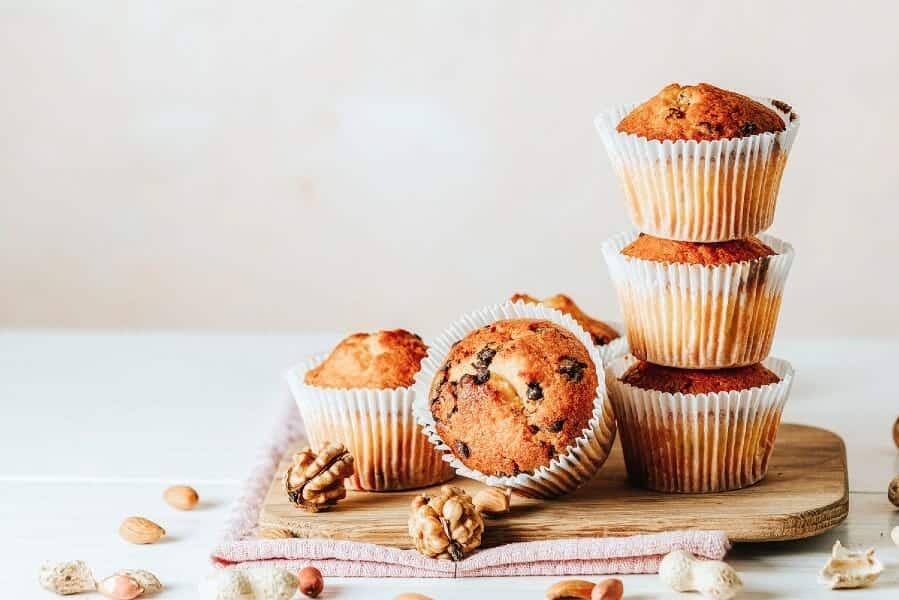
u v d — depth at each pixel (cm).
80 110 145
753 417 86
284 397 101
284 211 147
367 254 148
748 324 86
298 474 85
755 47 139
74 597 81
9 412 103
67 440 98
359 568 81
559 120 143
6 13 143
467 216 146
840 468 89
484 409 84
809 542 84
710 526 83
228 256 148
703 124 84
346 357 89
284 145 146
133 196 147
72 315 150
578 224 145
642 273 86
